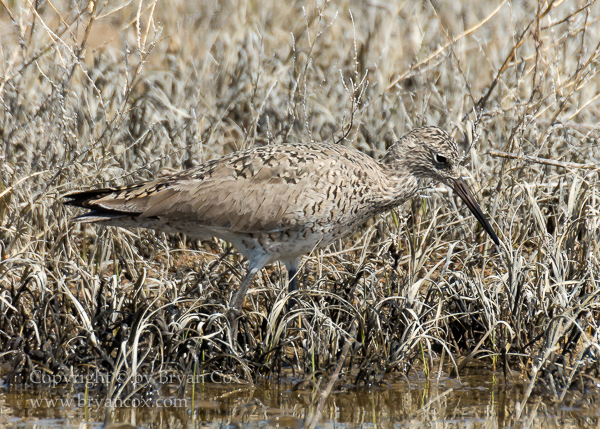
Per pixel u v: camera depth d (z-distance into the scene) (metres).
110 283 10.63
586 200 11.80
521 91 14.99
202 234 10.16
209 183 9.75
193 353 8.98
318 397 8.73
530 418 8.27
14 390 8.89
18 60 14.05
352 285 10.30
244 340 9.86
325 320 9.53
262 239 9.88
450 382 9.32
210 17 18.17
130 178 13.05
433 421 8.21
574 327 9.62
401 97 14.68
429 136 10.58
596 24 16.94
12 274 10.52
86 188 11.84
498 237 11.82
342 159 10.05
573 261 10.66
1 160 11.87
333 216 9.91
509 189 12.68
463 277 10.54
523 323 9.99
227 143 14.95
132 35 16.88
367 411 8.46
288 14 18.36
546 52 14.55
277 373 9.41
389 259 11.27
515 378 9.43
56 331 9.50
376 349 9.45
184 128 13.81
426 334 9.85
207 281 10.54
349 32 17.27
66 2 16.44
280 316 10.12
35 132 13.18
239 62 15.95
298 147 10.09
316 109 14.62
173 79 15.52
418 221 12.82
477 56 16.61
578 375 9.05
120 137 13.84
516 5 18.03
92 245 12.24
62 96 11.27
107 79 15.16
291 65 15.55
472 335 10.28
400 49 16.72
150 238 12.59
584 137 13.39
